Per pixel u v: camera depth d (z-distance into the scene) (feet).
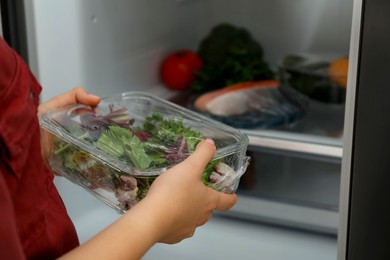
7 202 1.62
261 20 4.59
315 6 4.42
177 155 2.24
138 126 2.58
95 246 1.78
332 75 4.17
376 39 2.48
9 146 1.77
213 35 4.53
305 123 3.96
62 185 3.72
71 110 2.64
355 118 2.60
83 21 3.57
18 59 1.94
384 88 2.53
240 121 3.86
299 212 3.73
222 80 4.37
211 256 3.64
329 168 3.59
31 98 2.08
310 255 3.63
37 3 3.23
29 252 1.97
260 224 3.93
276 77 4.40
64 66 3.48
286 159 3.68
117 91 3.99
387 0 2.43
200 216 2.09
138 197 2.19
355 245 2.81
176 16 4.61
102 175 2.28
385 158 2.62
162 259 3.63
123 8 3.94
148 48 4.31
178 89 4.45
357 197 2.72
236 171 2.34
